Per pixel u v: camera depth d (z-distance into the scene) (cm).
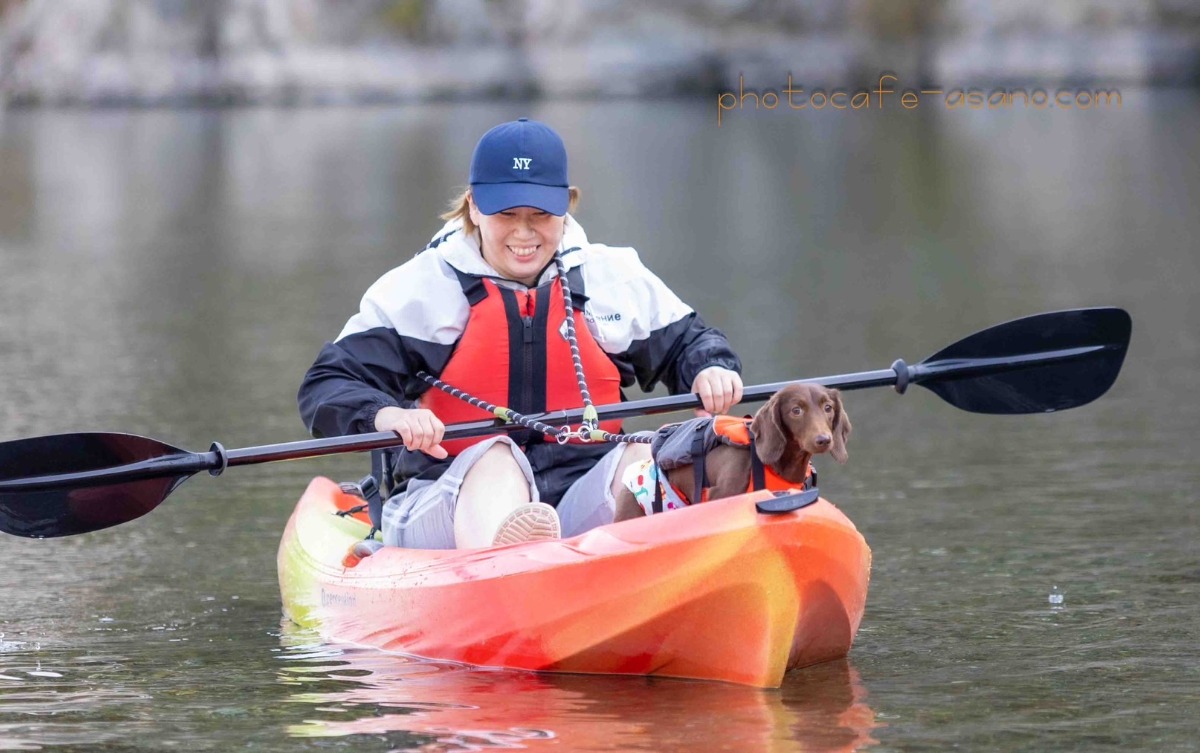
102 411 2306
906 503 1717
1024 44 10162
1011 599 1330
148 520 1728
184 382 2559
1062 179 6444
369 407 1245
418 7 11375
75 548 1609
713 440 1138
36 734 1019
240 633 1295
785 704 1058
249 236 4962
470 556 1208
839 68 10369
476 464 1252
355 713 1058
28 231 5197
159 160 7794
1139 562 1438
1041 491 1750
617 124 9438
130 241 4884
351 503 1530
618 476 1231
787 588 1084
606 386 1329
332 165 7412
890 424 2206
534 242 1293
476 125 9294
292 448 1280
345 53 11300
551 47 11262
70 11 11169
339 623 1290
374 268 4106
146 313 3397
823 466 1936
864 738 981
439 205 5775
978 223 5081
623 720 1026
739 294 3588
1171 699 1054
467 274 1299
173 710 1070
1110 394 2356
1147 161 7050
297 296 3622
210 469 1290
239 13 11181
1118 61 10188
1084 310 1469
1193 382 2427
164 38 11212
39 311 3447
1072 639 1207
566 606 1135
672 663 1127
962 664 1148
